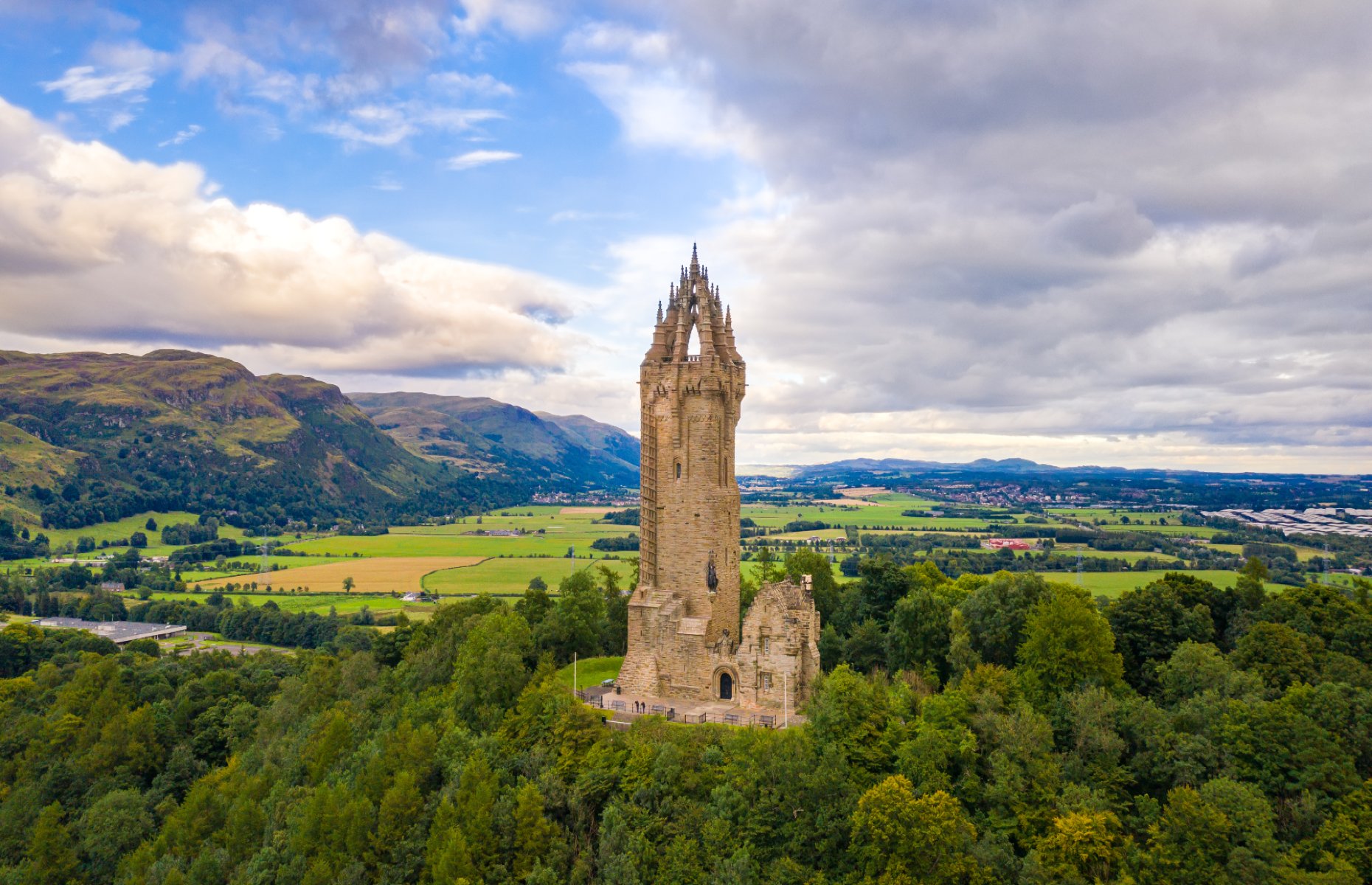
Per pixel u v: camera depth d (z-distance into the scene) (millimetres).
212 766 149375
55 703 164625
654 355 118625
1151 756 89500
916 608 116688
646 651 115688
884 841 77500
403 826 93000
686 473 115375
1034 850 79188
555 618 147000
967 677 102062
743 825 83312
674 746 90875
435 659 142750
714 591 114812
